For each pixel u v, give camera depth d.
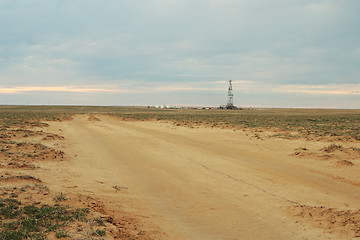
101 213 8.16
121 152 20.48
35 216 7.33
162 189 11.93
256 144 24.59
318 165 16.50
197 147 23.19
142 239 6.91
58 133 30.91
